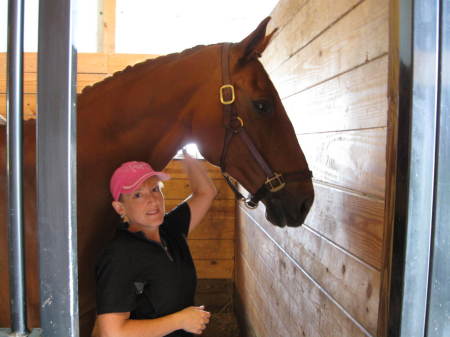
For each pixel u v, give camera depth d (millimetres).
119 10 3084
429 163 505
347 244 1040
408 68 500
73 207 451
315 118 1315
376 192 875
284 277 1679
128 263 905
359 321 960
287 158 1127
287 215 1148
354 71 1001
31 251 942
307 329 1370
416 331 517
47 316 461
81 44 2965
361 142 959
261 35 1074
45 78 436
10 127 452
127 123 1095
